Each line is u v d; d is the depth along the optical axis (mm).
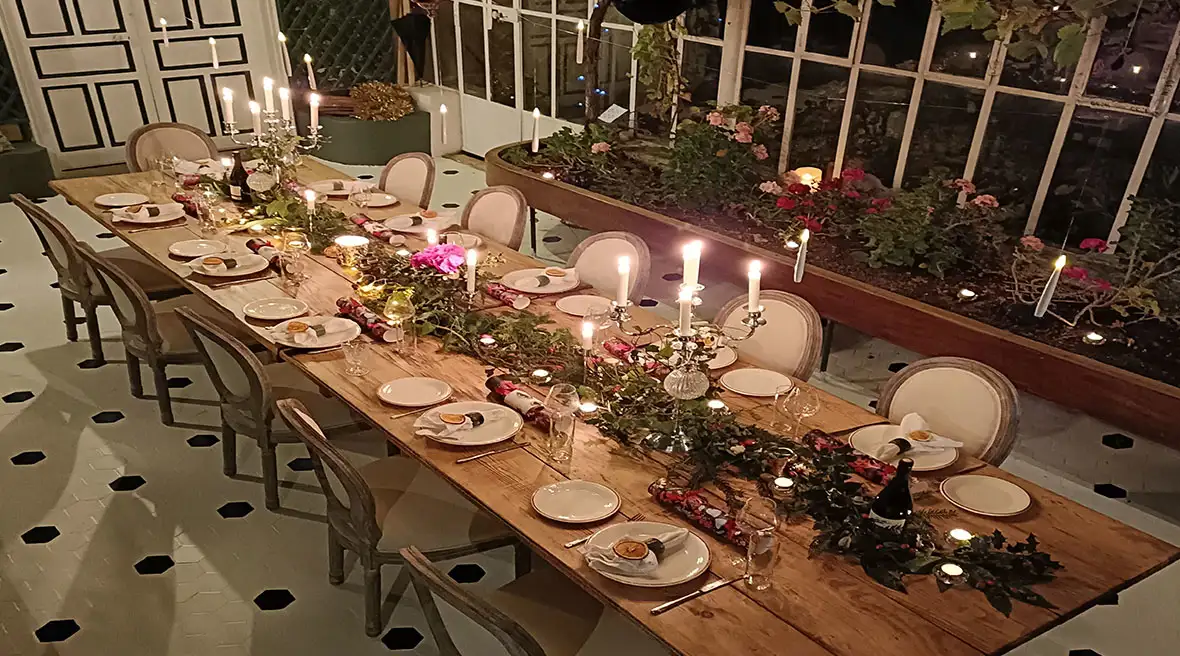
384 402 2451
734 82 5031
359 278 3197
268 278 3279
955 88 4094
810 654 1630
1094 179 3740
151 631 2566
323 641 2547
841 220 4176
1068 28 3424
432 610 1803
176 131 4965
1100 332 3291
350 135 6941
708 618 1716
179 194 4141
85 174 6695
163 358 3393
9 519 3012
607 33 5711
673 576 1819
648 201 4578
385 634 2572
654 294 4828
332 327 2861
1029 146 3916
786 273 3889
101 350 4000
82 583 2740
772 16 4738
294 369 3164
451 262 3123
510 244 3893
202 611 2646
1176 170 3482
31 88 6301
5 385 3812
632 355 2578
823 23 4520
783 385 2582
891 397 2570
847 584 1813
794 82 4750
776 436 2281
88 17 6379
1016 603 1760
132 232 3699
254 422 2926
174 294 3920
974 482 2166
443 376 2605
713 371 2686
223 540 2947
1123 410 2980
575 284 3238
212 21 6859
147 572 2797
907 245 3760
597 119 5602
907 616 1727
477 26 6930
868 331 3662
